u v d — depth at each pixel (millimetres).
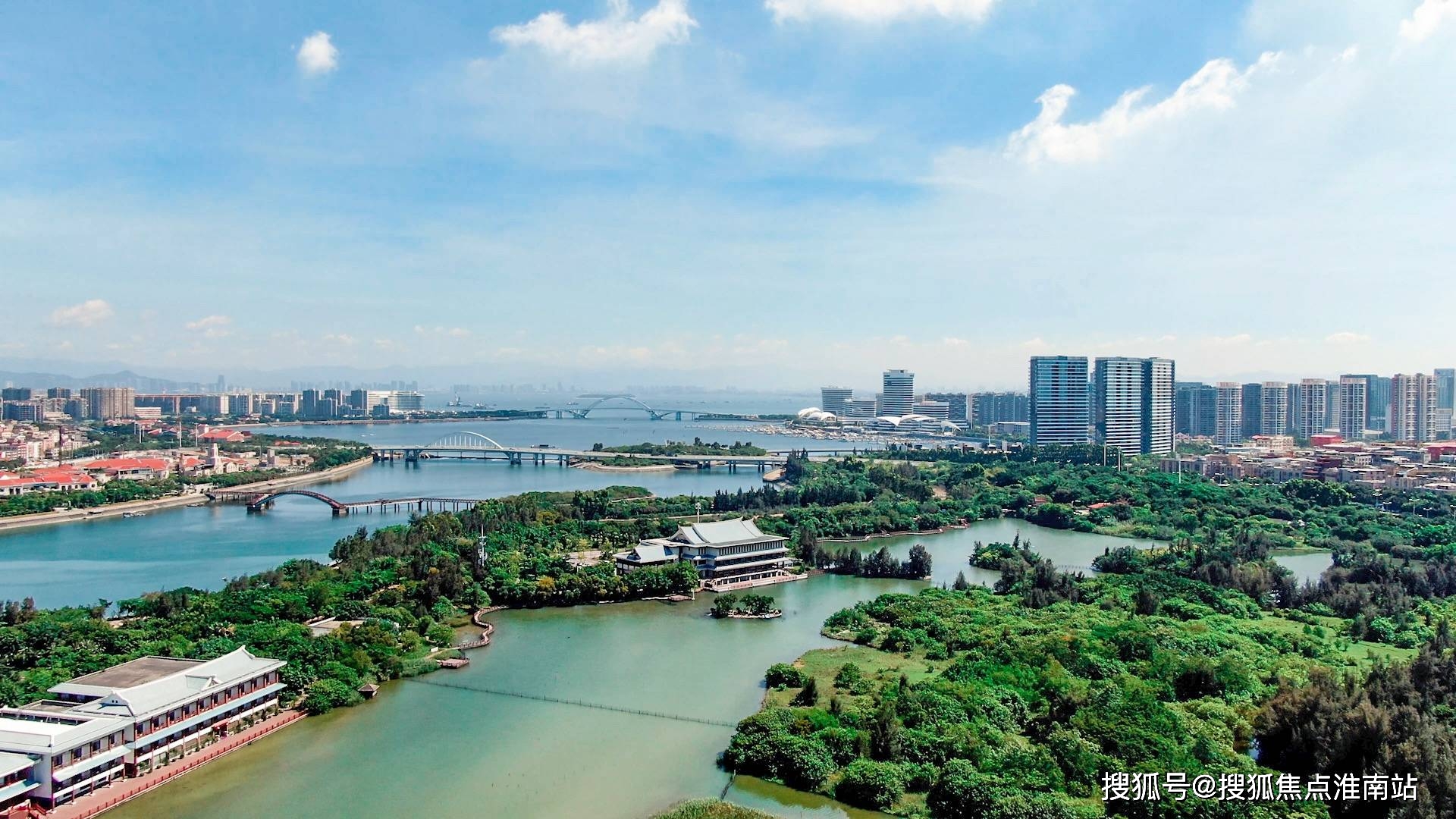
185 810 151250
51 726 156625
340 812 150875
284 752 174750
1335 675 198125
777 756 165250
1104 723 165375
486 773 166125
